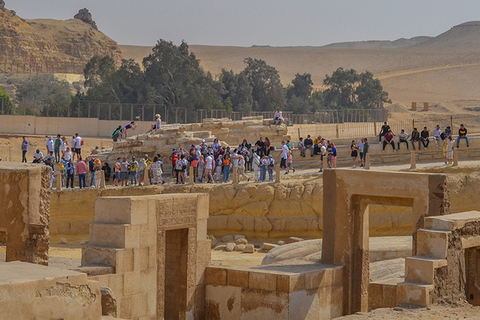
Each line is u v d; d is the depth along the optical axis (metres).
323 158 37.75
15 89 126.62
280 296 18.28
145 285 18.06
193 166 38.16
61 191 38.56
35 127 73.06
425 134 40.44
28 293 9.41
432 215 18.64
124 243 17.48
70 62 171.25
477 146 39.53
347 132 65.44
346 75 115.44
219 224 36.22
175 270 19.80
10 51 160.00
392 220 34.25
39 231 15.56
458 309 14.92
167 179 40.56
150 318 18.22
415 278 15.61
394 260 22.58
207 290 20.02
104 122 72.88
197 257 19.83
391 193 19.34
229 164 38.88
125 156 44.44
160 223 18.53
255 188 36.22
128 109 78.69
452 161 37.62
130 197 17.95
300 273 18.55
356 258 20.25
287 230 35.44
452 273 15.98
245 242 34.78
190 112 77.38
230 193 36.44
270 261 23.84
